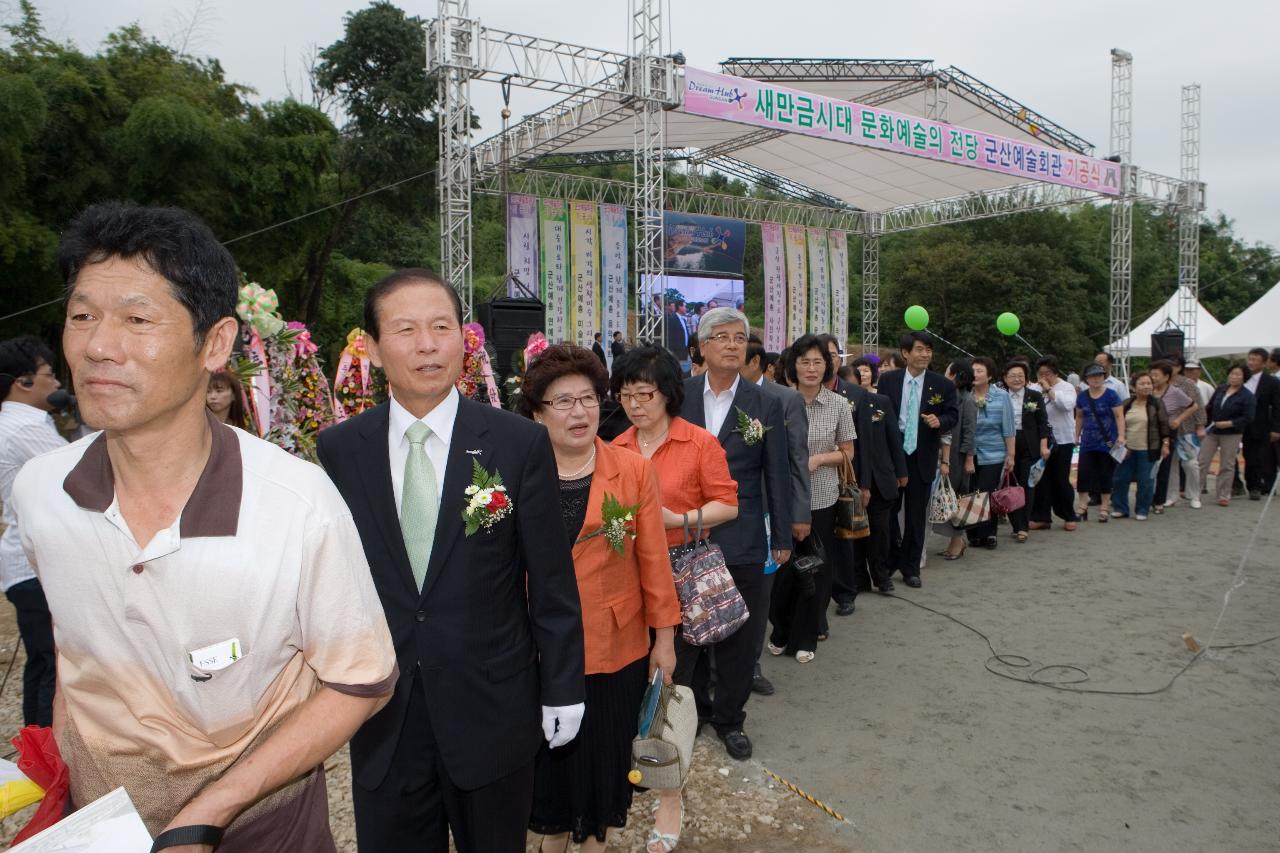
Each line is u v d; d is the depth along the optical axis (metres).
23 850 1.07
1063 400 7.90
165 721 1.24
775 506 3.52
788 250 19.53
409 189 20.50
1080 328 30.78
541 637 1.91
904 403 6.02
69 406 4.34
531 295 14.91
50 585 1.21
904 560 6.07
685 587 2.91
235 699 1.21
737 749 3.43
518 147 14.48
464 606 1.78
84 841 1.10
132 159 14.24
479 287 30.16
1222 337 14.07
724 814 3.01
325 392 5.22
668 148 17.58
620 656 2.46
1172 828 2.90
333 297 22.39
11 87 11.68
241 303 4.56
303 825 1.39
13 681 4.15
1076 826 2.92
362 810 1.86
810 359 4.66
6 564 3.18
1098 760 3.41
